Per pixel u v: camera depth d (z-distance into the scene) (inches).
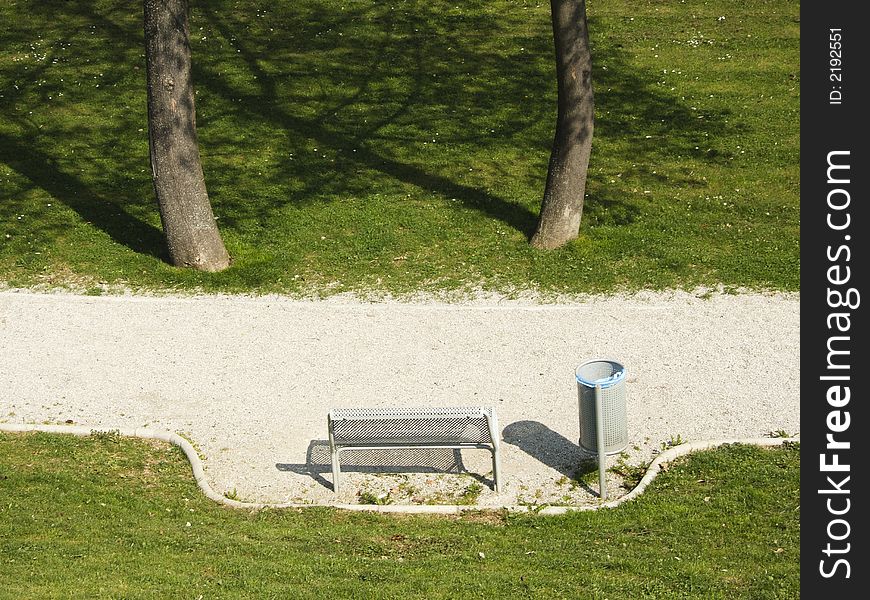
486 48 971.9
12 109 863.7
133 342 565.0
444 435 429.4
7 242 669.9
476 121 844.0
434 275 631.2
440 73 926.4
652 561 370.3
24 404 503.5
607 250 649.0
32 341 565.9
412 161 781.3
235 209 709.9
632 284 613.3
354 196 729.6
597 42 985.5
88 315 593.3
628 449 461.7
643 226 681.0
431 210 708.0
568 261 639.1
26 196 729.0
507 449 466.3
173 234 635.5
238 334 572.4
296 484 444.5
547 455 461.1
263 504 424.2
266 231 682.2
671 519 405.4
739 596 346.3
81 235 679.7
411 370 534.0
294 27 1011.3
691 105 868.0
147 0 597.0
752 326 563.2
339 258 651.5
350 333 571.8
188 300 609.0
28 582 335.9
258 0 1065.5
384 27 1011.9
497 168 769.6
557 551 380.8
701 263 632.4
